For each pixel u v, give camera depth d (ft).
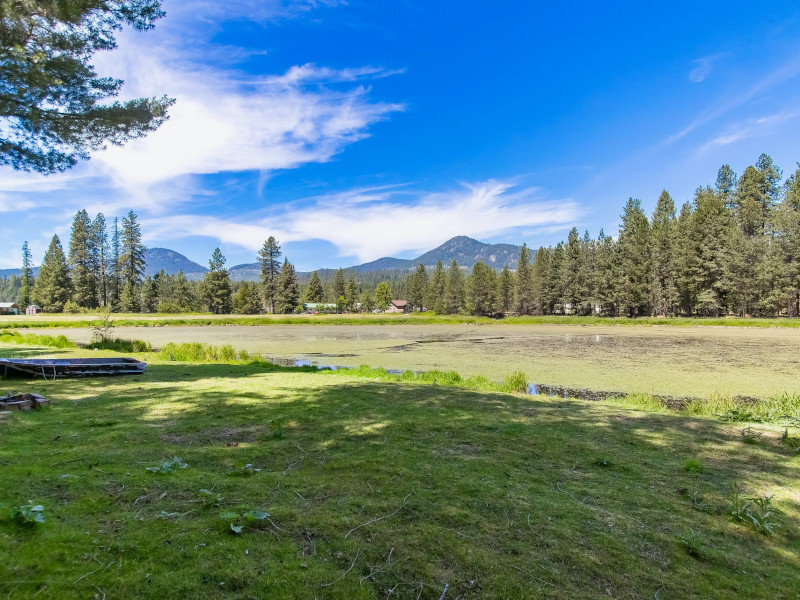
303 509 8.00
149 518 7.14
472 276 229.66
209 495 8.25
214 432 13.57
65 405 17.26
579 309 203.72
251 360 45.93
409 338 94.53
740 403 27.96
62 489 8.10
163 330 119.75
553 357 57.47
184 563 5.94
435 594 5.72
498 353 62.49
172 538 6.56
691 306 164.86
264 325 151.23
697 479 10.73
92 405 17.40
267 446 12.18
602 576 6.36
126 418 15.12
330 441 12.94
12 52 20.11
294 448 12.11
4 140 23.24
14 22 20.21
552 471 10.95
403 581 5.95
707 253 147.84
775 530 8.08
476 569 6.34
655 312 174.60
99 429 13.34
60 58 21.70
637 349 68.03
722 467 11.73
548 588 5.98
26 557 5.66
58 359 29.89
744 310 148.05
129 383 24.08
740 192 166.40
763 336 94.89
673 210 191.42
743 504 9.13
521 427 15.55
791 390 34.40
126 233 212.84
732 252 142.41
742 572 6.68
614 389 34.96
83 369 26.58
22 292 248.73
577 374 42.57
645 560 6.86
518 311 227.81
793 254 131.03
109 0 21.52
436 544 6.97
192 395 20.25
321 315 224.53
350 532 7.21
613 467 11.45
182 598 5.23
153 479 8.95
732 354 60.49
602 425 16.51
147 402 18.31
